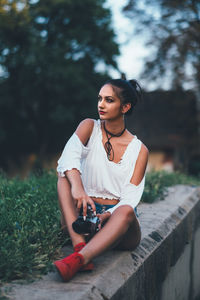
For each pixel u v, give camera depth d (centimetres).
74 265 166
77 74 1833
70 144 212
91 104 1978
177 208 383
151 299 235
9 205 271
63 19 1941
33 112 2083
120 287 176
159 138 2136
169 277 298
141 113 2298
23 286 161
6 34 1783
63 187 203
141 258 217
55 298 147
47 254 193
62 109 1917
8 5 1789
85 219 184
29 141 2286
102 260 198
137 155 219
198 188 579
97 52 2023
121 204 209
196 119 1862
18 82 1925
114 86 212
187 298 398
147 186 478
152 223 297
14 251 182
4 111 2048
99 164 218
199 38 1540
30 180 411
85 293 153
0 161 2303
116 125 221
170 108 2067
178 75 1578
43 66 1808
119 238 186
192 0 1496
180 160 2061
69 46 1909
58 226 228
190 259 413
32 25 1856
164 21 1555
